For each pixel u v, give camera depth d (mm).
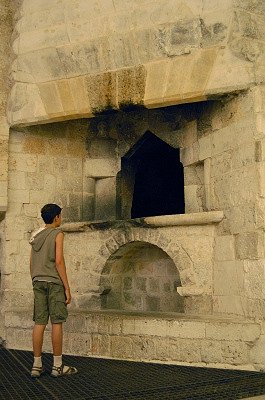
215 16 5504
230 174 5652
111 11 5969
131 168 7844
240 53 5453
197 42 5609
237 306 5348
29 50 6387
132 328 5566
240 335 5012
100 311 6254
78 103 6230
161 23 5730
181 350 5258
